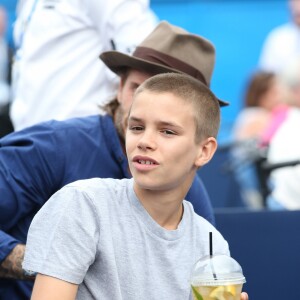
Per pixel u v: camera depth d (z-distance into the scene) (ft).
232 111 60.95
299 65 44.52
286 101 44.32
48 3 30.71
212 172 41.47
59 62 30.40
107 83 30.35
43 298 19.49
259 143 38.42
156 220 20.75
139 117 20.20
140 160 20.12
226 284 19.30
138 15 29.89
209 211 25.81
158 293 20.29
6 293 24.34
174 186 20.51
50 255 19.72
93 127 24.90
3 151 24.32
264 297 27.55
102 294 20.08
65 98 30.35
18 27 32.37
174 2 61.05
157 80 20.56
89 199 20.20
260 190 37.50
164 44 25.67
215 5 61.26
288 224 27.78
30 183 24.04
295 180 38.63
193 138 20.51
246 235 27.76
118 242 20.22
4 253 23.43
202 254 21.15
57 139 24.32
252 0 61.46
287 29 60.85
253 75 49.34
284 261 27.66
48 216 20.24
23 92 31.07
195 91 20.62
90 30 30.40
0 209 23.98
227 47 61.41
